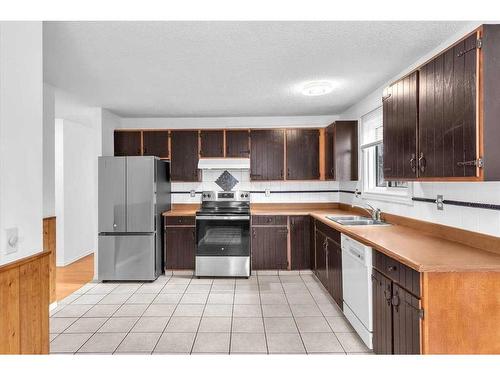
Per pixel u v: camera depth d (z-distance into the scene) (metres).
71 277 4.43
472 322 1.67
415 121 2.17
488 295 1.67
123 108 4.31
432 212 2.59
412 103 2.21
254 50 2.48
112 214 4.16
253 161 4.64
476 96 1.61
